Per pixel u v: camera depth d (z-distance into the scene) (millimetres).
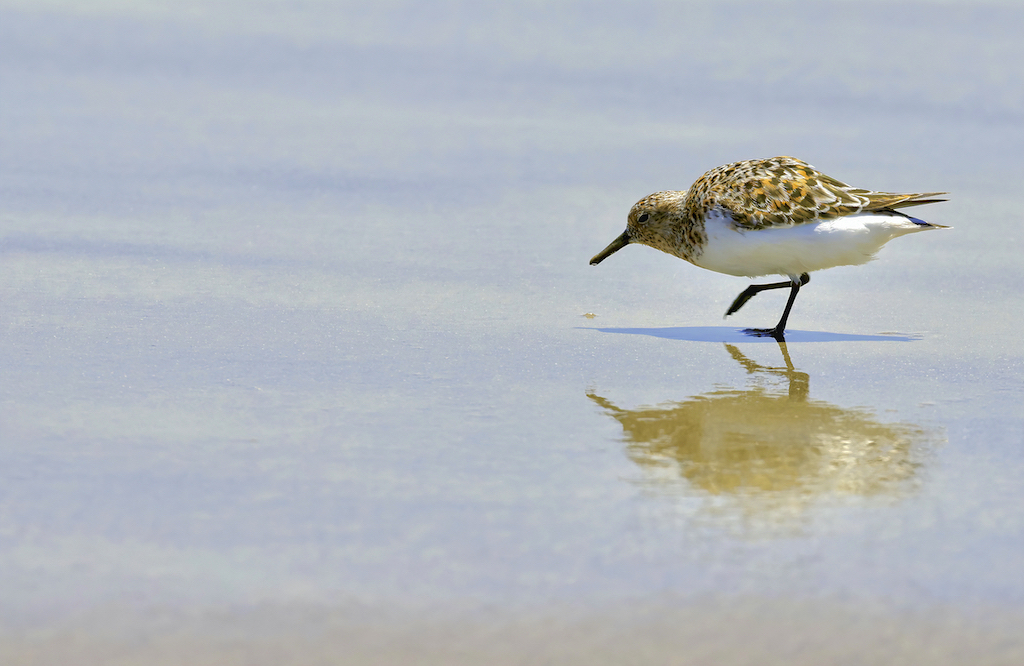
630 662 6164
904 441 9531
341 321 13062
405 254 16219
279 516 7883
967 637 6438
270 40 33062
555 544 7500
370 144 22859
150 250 15844
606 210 18984
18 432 9375
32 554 7258
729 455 9148
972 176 21234
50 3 36656
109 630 6391
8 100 25531
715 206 12953
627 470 8789
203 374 11055
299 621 6520
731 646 6328
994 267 16141
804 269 12891
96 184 19375
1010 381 11297
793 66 30844
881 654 6277
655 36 34625
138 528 7668
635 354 12203
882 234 12508
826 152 22797
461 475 8656
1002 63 31031
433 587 6910
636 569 7145
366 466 8812
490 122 25047
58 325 12508
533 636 6395
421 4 39344
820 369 11727
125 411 9961
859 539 7586
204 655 6168
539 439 9477
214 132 23453
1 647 6207
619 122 25328
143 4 37500
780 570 7152
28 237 16219
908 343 12781
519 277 15359
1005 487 8531
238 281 14578
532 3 39688
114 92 26766
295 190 19578
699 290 15125
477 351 12117
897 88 28484
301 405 10234
